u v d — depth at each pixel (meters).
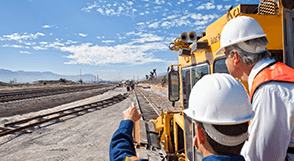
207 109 0.76
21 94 23.34
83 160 4.95
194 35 2.84
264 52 1.14
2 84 60.69
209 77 0.88
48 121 9.20
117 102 20.06
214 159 0.68
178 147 4.16
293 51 1.55
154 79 83.31
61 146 5.95
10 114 11.46
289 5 1.50
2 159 4.95
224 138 0.69
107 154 5.37
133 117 0.96
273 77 1.03
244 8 1.62
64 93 27.44
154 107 16.33
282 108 0.97
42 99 17.81
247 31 1.16
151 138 5.39
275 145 0.99
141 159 0.69
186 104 3.33
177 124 4.24
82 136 7.03
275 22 1.55
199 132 0.79
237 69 1.27
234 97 0.75
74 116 11.02
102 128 8.30
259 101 1.04
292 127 0.99
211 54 2.21
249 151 1.10
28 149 5.64
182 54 2.91
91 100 21.28
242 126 0.72
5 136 6.77
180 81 3.71
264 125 1.01
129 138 0.82
